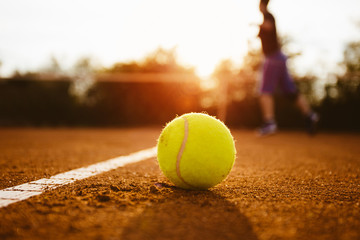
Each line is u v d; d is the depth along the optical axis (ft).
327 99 49.55
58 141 23.29
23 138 26.37
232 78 41.88
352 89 48.70
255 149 18.97
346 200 6.61
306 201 6.46
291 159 14.26
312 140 29.01
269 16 15.67
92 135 32.07
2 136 29.12
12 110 61.52
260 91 16.79
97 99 63.41
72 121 61.82
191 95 59.41
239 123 53.72
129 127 56.44
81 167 10.76
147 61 65.26
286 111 50.80
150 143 22.17
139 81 60.08
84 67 77.71
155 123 60.75
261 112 52.60
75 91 65.87
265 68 16.43
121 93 60.90
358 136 36.35
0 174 9.12
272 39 15.93
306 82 50.96
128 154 15.07
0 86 61.31
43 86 62.75
